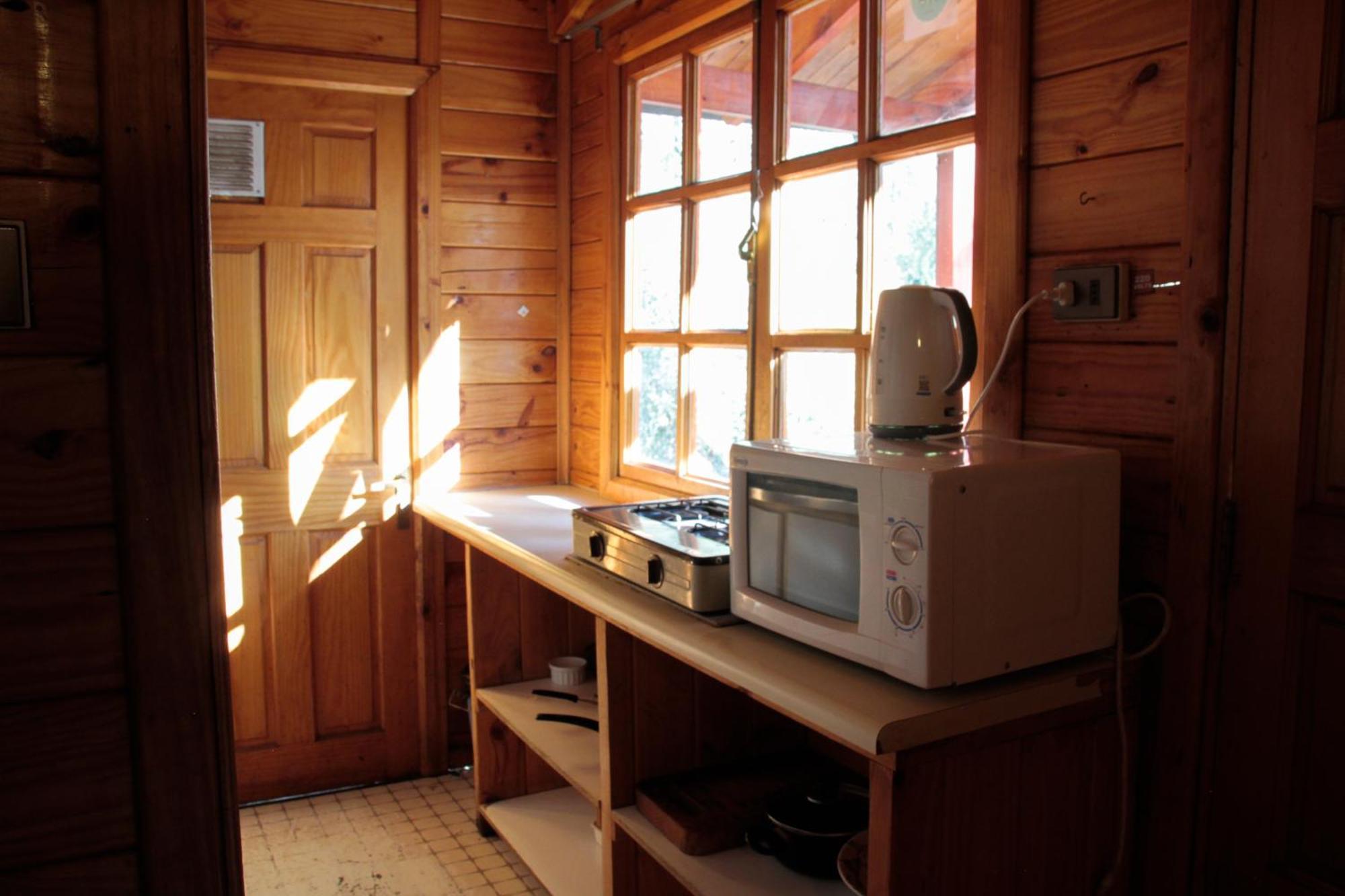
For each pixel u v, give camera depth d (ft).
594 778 7.42
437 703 11.27
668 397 9.89
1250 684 4.90
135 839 3.44
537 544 8.37
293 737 10.71
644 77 10.17
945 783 4.57
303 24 10.14
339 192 10.55
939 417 5.79
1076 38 5.57
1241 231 4.83
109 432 3.31
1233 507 4.92
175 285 3.34
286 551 10.57
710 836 6.25
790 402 8.22
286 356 10.43
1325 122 4.49
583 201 11.19
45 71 3.16
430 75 10.64
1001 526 4.59
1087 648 4.96
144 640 3.38
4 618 3.24
